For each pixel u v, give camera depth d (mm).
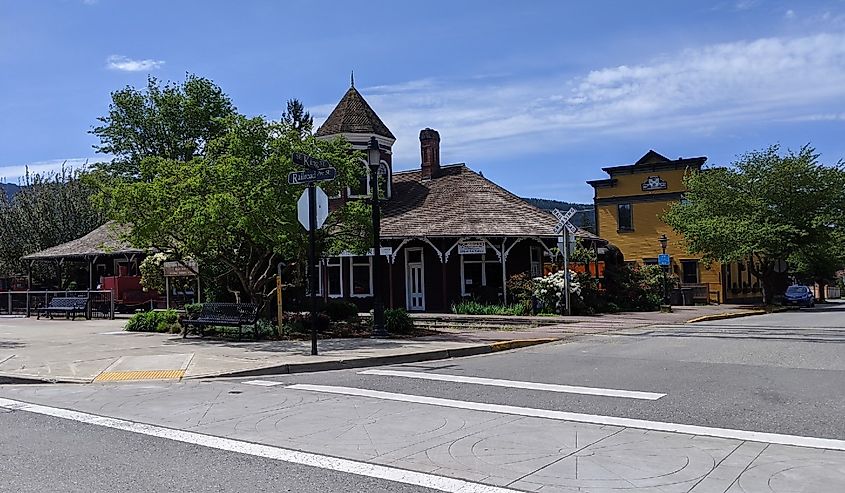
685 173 41188
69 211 43062
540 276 29938
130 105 42812
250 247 19500
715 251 35906
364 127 32344
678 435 7535
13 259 41125
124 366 13227
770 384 10531
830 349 15055
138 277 31750
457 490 5812
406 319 19438
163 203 17953
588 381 11188
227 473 6371
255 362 13391
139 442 7582
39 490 5902
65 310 28375
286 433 7898
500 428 7988
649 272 32719
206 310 18781
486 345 16172
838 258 40188
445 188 33000
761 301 44406
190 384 11641
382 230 29688
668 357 14086
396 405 9445
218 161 18250
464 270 30422
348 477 6199
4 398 10531
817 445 7023
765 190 36750
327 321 19500
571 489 5785
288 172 17438
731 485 5809
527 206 31875
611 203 46281
